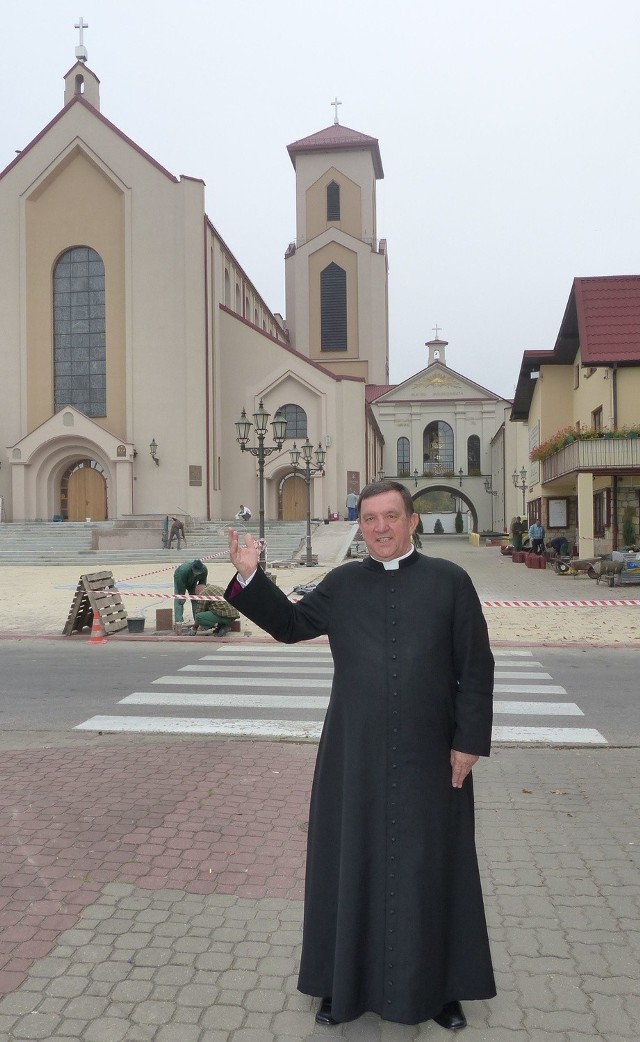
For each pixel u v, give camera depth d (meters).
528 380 32.69
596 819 4.79
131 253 38.91
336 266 55.06
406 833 2.68
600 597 17.61
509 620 14.20
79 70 41.41
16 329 39.84
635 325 23.78
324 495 40.41
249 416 41.25
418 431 62.19
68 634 12.67
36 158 39.66
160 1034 2.75
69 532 33.97
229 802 5.05
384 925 2.66
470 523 74.12
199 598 12.45
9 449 38.38
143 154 38.97
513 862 4.16
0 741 6.53
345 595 2.86
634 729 6.88
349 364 54.88
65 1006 2.91
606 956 3.25
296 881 3.94
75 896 3.79
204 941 3.37
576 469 22.64
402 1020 2.61
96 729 6.81
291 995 2.98
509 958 3.23
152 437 38.50
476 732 2.75
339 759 2.81
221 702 7.84
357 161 55.62
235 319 41.41
